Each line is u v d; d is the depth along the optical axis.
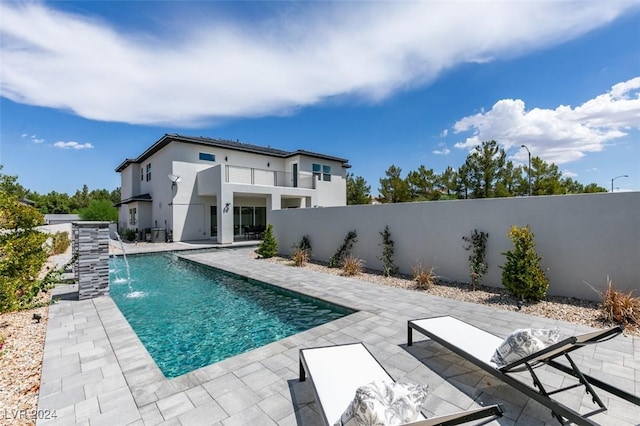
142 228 20.98
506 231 6.42
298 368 3.36
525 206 6.16
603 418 2.47
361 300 6.01
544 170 19.84
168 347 4.63
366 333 4.35
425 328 3.71
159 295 7.36
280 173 22.92
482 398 2.81
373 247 9.05
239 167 19.39
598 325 4.49
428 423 1.71
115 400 2.75
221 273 9.57
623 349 3.69
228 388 2.96
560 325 4.55
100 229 6.29
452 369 3.34
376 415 1.57
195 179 18.78
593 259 5.39
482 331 3.62
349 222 9.77
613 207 5.17
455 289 6.70
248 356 3.64
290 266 10.01
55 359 3.54
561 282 5.75
